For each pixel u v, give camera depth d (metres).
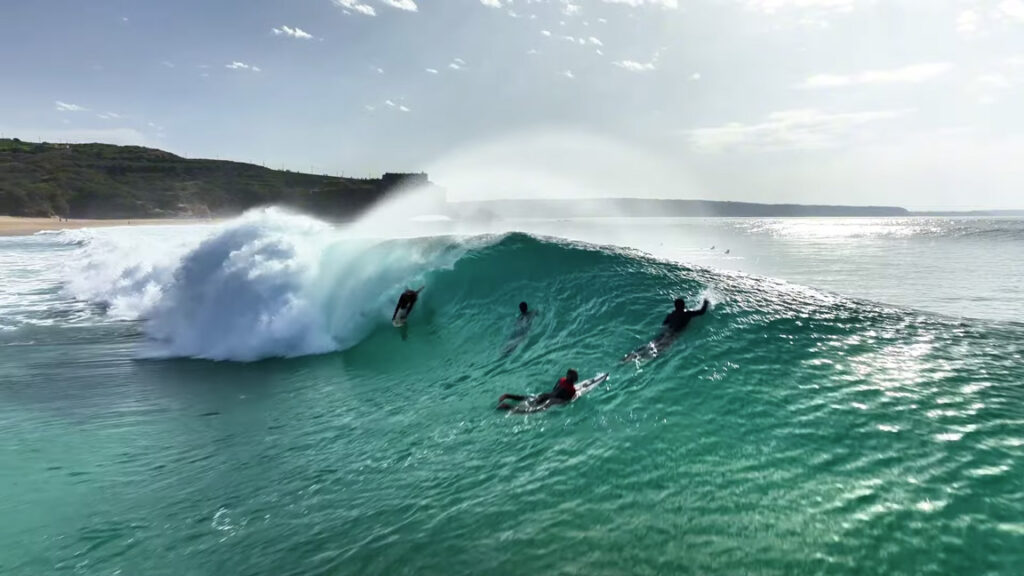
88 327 14.43
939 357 7.60
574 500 4.85
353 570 4.17
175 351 12.01
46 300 18.34
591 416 6.60
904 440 5.30
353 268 13.30
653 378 7.41
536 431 6.46
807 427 5.70
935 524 4.07
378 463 6.13
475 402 7.82
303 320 12.25
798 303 10.30
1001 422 5.55
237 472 6.15
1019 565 3.63
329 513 5.11
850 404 6.15
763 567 3.80
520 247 13.65
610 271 12.11
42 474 6.18
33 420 7.94
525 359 9.34
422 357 10.56
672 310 9.92
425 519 4.81
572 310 10.73
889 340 8.33
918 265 35.09
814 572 3.72
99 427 7.66
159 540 4.83
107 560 4.57
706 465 5.18
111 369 10.72
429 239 14.30
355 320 12.33
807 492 4.61
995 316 17.84
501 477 5.45
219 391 9.29
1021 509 4.15
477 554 4.23
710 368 7.44
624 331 9.42
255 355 11.60
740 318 9.24
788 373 7.11
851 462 5.00
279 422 7.72
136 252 26.39
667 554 4.01
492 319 11.39
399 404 8.17
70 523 5.15
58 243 38.44
